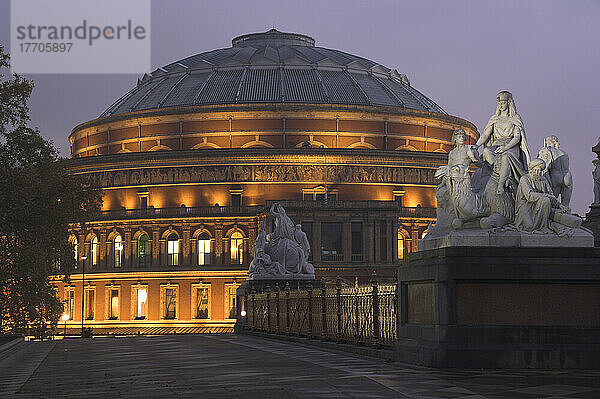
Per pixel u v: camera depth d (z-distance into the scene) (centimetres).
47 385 2161
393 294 2523
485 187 2314
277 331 4306
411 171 12125
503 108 2384
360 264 11206
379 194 11981
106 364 2833
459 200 2283
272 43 15038
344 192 11906
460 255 2156
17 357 3469
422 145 13000
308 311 3669
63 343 4731
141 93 14062
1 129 6256
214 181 11881
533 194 2205
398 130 12825
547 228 2219
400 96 13688
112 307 12119
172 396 1784
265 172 11856
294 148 11825
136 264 12012
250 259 11600
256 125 12469
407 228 11800
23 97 6125
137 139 12925
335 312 3241
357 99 12988
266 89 13038
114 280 12075
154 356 3162
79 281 12331
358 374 2094
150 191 12119
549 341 2145
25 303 6488
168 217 11819
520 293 2172
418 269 2289
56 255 6994
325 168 11894
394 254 11338
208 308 11662
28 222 6325
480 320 2158
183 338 4884
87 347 4134
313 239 11219
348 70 13875
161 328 11712
